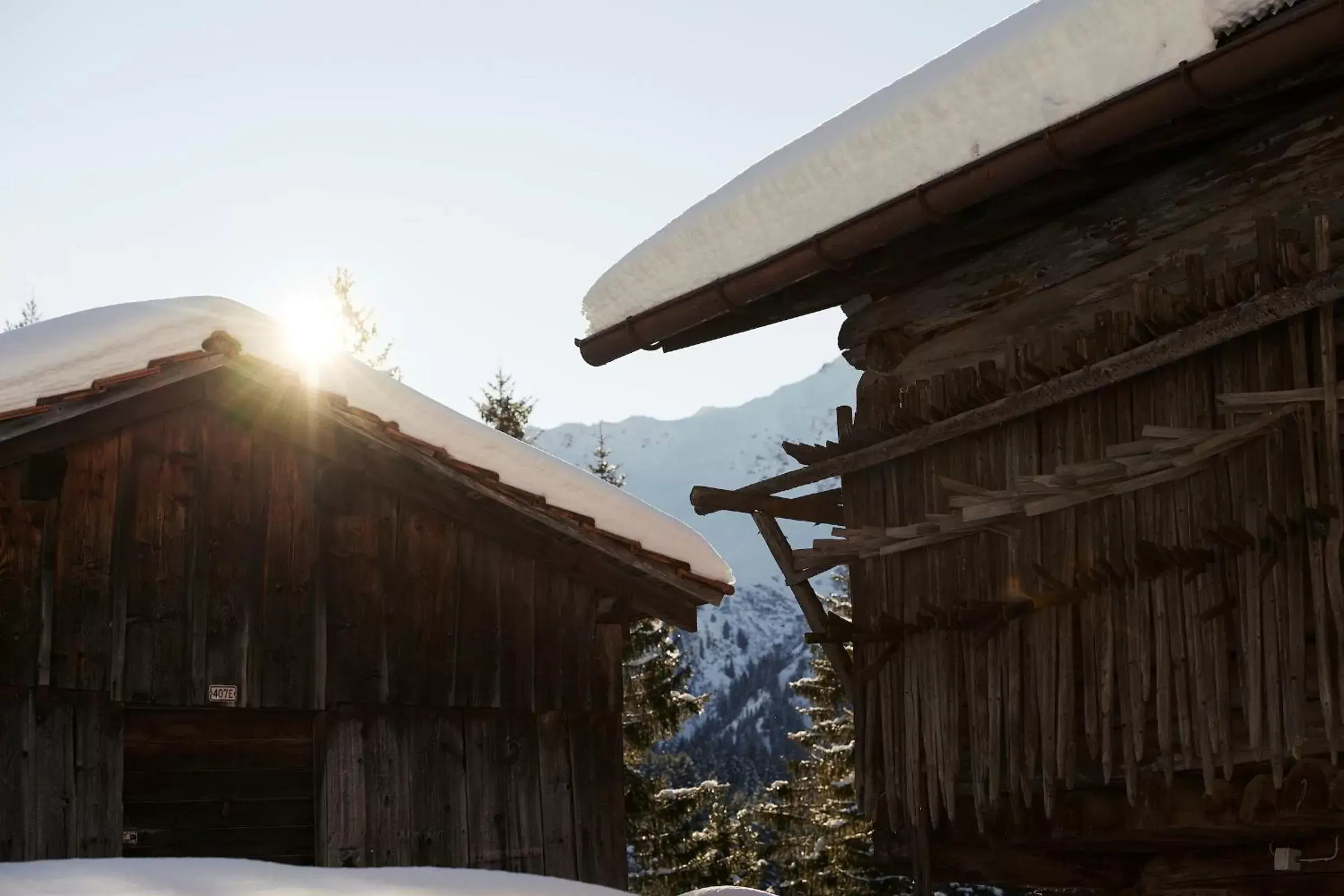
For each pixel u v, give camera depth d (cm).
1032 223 704
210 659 788
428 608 868
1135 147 604
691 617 941
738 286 690
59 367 768
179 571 788
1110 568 630
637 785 2442
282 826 802
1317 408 552
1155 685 616
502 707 883
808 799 2725
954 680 719
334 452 846
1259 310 559
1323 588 541
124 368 786
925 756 736
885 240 630
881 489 777
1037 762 670
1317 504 545
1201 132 595
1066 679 653
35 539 744
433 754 851
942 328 753
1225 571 585
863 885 2450
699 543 929
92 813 736
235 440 823
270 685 804
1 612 726
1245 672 571
